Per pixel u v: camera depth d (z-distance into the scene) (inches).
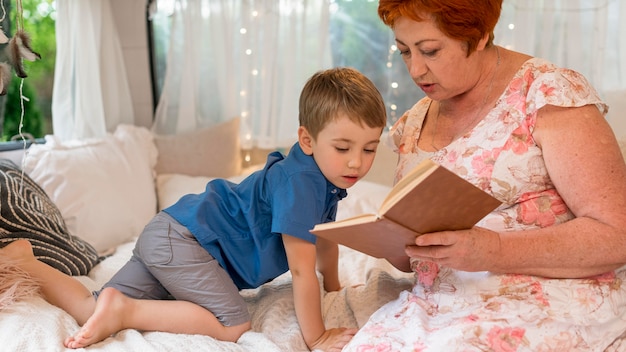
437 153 62.7
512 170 57.6
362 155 64.8
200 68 128.5
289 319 70.4
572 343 53.9
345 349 57.5
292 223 64.4
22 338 59.6
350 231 52.9
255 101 127.2
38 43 124.6
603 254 53.3
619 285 57.1
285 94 123.2
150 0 126.8
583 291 55.2
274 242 69.4
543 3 109.7
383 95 123.3
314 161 66.9
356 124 62.9
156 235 70.1
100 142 113.7
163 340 63.3
